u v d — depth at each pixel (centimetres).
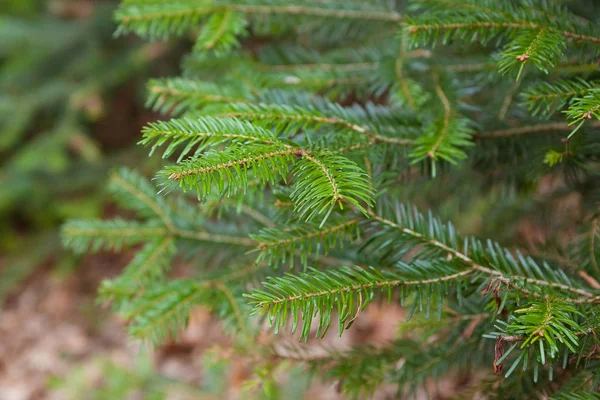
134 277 107
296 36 136
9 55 259
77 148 253
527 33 92
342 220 94
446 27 93
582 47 93
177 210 111
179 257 224
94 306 236
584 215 102
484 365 98
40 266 265
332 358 102
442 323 98
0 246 261
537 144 101
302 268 103
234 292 104
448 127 96
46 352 219
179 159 87
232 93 102
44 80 253
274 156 87
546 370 93
